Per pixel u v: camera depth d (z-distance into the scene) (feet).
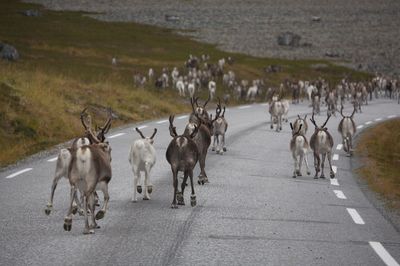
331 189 151.94
